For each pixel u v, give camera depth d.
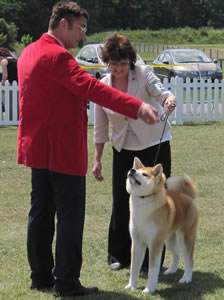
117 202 6.16
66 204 5.11
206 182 10.06
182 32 70.12
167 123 5.95
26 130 5.12
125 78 5.84
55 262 5.25
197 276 5.92
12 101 16.69
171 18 86.81
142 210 5.30
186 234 5.73
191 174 10.65
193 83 17.52
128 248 6.23
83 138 5.11
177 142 13.86
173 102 5.58
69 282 5.20
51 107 4.96
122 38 5.72
